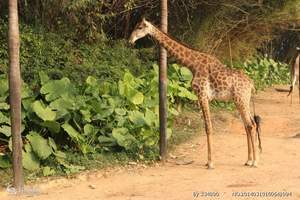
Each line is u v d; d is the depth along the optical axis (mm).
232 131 16969
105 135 13234
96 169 11758
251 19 23422
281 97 26109
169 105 16703
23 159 11242
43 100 13164
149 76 17391
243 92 11992
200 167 12203
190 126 16938
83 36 18922
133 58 19359
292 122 18625
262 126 18094
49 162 11625
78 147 12484
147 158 12711
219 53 23906
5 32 17125
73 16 18562
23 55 16984
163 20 12812
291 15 23188
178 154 13531
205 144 14680
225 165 12336
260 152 12656
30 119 12234
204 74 12078
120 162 12336
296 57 24109
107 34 20797
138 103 14359
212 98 12180
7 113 12289
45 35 18031
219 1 21188
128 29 21031
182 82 18625
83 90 14055
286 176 11164
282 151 13750
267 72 30953
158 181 10945
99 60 18578
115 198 9711
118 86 14547
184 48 12234
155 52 20656
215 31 22688
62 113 12438
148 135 13359
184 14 21594
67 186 10719
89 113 12977
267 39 26953
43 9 18500
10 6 10008
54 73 16016
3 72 15766
